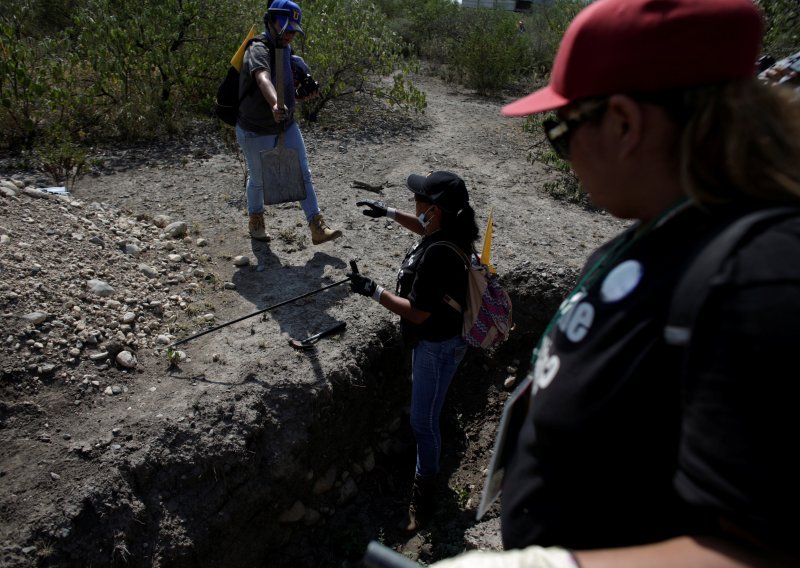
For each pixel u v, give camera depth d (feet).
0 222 14.24
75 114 24.30
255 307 14.52
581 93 3.43
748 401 2.49
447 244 10.72
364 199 20.54
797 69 8.76
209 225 17.97
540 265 17.03
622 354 3.08
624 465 3.16
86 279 13.79
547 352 3.80
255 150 15.90
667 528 3.17
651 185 3.36
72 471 9.95
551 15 50.49
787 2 25.26
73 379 11.46
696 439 2.64
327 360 13.11
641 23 3.13
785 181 2.89
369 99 32.86
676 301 2.88
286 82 15.39
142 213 18.06
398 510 13.80
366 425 14.17
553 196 22.36
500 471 4.90
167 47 26.99
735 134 2.95
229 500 11.00
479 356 16.40
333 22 31.07
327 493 13.10
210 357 12.76
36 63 24.84
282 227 18.13
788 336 2.42
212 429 11.18
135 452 10.45
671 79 3.11
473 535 12.28
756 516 2.44
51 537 9.14
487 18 52.21
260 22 29.58
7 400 10.75
